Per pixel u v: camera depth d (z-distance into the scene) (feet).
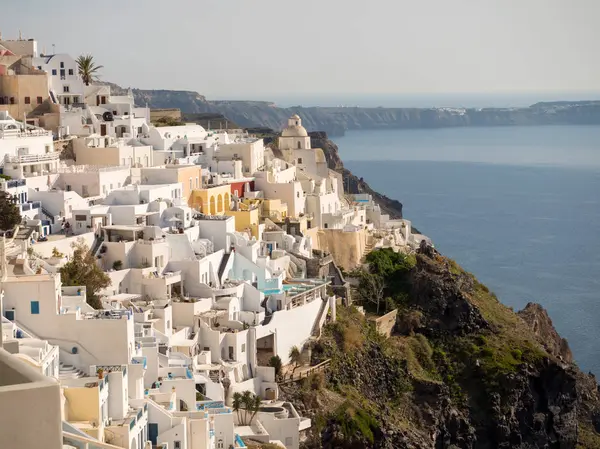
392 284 522.47
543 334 605.73
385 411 428.56
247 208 507.71
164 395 283.79
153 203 436.76
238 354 375.45
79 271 355.97
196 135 607.78
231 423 298.76
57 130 542.98
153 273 392.68
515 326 542.57
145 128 574.15
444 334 505.66
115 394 249.34
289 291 433.89
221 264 428.15
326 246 536.01
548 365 506.07
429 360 485.15
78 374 264.52
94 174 454.40
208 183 526.98
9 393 81.76
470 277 591.78
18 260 325.01
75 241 391.65
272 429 350.02
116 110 593.42
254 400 349.61
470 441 463.83
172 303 375.66
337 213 581.94
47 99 560.20
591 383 573.74
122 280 385.91
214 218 454.81
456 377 487.20
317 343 419.13
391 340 481.87
